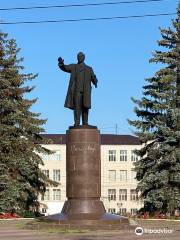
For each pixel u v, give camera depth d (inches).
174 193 1266.0
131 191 3208.7
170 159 1263.5
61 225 783.7
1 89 1328.7
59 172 3159.5
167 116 1306.6
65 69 893.8
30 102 1396.4
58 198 3120.1
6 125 1306.6
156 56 1334.9
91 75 892.0
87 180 842.2
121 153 3238.2
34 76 1413.6
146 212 1293.1
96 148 853.2
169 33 1347.2
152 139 1336.1
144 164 1331.2
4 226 885.2
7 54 1374.3
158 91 1333.7
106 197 3208.7
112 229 768.9
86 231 747.4
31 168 1334.9
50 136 3181.6
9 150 1298.0
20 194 1283.2
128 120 1360.7
